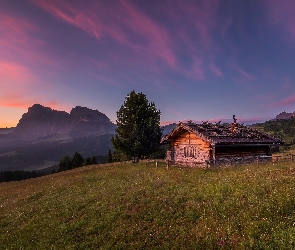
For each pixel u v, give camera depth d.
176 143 31.58
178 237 11.00
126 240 11.57
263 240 9.46
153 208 14.49
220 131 30.19
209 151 26.81
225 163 26.20
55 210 17.38
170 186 18.36
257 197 13.46
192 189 16.80
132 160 42.03
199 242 10.31
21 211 18.94
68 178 31.11
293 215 11.08
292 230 9.68
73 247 11.49
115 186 21.20
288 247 8.77
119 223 13.30
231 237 10.16
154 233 11.79
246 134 31.33
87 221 14.23
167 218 13.07
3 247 12.90
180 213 13.28
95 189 21.64
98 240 11.88
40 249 11.81
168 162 27.25
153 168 28.28
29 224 15.50
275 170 19.84
